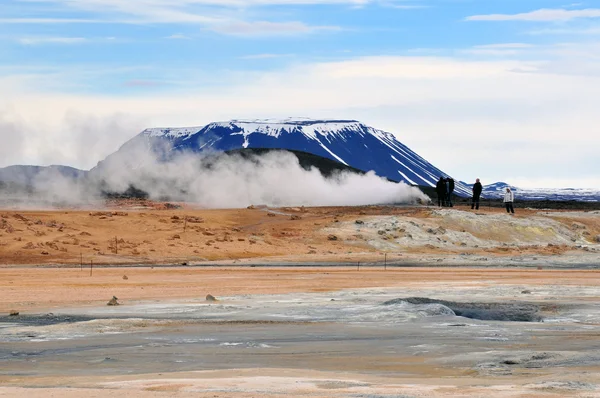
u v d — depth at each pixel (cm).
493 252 12144
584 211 16012
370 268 9600
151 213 13062
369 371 3444
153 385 2988
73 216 12325
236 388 2914
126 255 10444
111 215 12575
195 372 3381
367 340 4325
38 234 11094
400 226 13062
